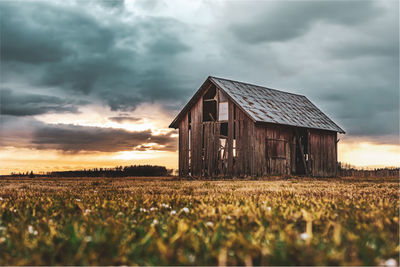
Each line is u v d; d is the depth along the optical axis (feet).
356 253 10.10
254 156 78.69
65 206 19.98
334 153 100.99
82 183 54.34
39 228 13.21
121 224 13.67
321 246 10.84
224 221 14.24
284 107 94.12
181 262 9.48
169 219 15.28
